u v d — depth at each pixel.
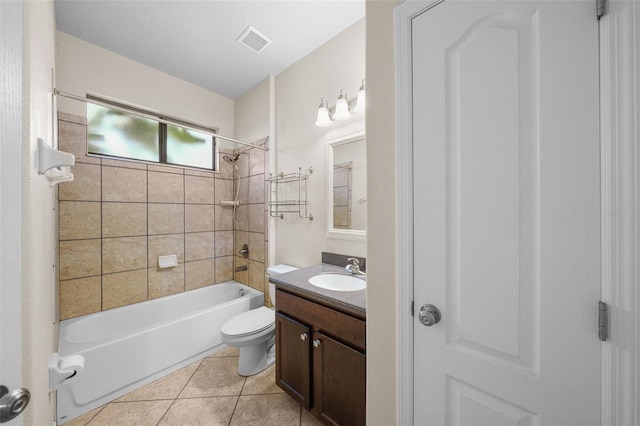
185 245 2.51
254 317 1.90
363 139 1.71
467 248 0.71
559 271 0.58
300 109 2.15
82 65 1.90
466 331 0.71
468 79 0.70
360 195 1.73
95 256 1.98
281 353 1.48
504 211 0.65
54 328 1.39
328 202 1.92
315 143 2.03
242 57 2.13
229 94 2.77
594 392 0.54
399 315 0.82
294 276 1.57
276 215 2.38
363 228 1.72
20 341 0.46
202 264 2.64
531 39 0.61
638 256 0.49
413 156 0.79
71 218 1.87
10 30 0.45
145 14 1.65
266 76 2.42
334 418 1.19
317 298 1.25
